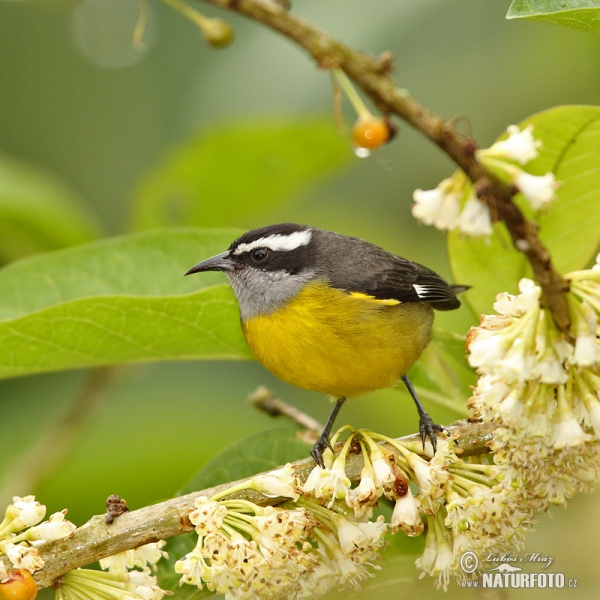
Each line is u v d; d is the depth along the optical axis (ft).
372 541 24.76
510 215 20.80
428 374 34.50
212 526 23.45
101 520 24.93
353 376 33.47
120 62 61.52
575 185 30.25
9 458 48.57
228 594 24.11
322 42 23.97
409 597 28.22
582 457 23.21
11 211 45.52
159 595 24.57
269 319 33.81
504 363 21.71
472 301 32.22
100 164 62.34
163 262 36.60
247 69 45.03
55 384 51.16
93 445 45.16
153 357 32.58
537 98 50.96
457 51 46.91
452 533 25.68
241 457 32.37
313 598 26.25
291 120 43.01
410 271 36.11
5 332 30.07
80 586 24.30
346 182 58.03
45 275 36.09
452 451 25.16
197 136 43.32
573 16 23.47
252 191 46.70
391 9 42.80
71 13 62.28
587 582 27.89
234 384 52.08
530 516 24.93
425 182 57.47
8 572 22.75
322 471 24.36
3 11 62.13
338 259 35.27
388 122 24.38
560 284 21.20
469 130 21.20
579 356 21.39
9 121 62.28
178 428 46.26
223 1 24.56
